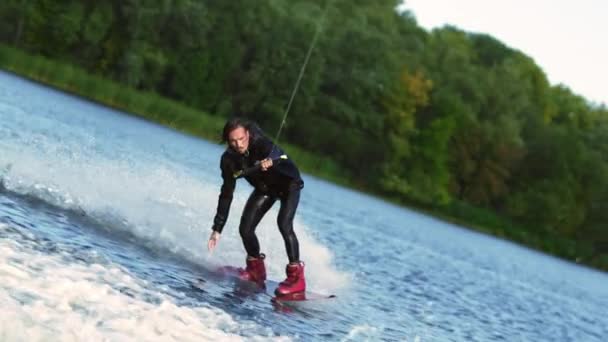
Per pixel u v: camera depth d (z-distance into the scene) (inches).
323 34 3917.3
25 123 1026.1
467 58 5260.8
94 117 1903.3
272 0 3905.0
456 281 845.2
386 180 3843.5
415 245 1250.6
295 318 390.6
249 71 3742.6
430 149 4097.0
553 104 6225.4
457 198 4333.2
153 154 1291.8
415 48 4815.5
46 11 3213.6
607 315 1049.5
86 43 3324.3
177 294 341.7
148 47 3444.9
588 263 4082.2
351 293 526.3
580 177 4539.9
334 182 3641.7
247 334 309.9
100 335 242.2
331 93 4020.7
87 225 435.8
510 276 1255.5
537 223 4247.0
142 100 2962.6
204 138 3046.3
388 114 4116.6
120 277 327.6
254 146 439.8
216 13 3713.1
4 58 2770.7
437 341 439.5
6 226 350.0
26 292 254.4
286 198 461.4
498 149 4338.1
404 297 582.6
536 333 594.9
